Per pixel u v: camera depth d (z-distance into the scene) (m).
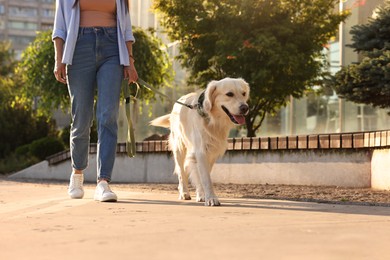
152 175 9.09
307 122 10.57
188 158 4.82
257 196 5.32
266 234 2.59
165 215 3.47
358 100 7.02
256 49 8.96
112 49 4.75
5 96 19.48
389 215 3.53
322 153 6.70
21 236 2.57
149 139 11.13
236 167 7.70
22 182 9.54
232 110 4.56
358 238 2.50
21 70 13.94
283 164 7.13
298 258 2.01
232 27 9.28
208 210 3.85
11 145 16.84
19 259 2.01
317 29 9.34
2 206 4.21
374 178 6.11
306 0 9.23
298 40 9.35
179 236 2.52
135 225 2.94
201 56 9.77
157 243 2.32
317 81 9.66
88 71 4.75
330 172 6.61
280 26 9.12
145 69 12.51
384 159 5.90
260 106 9.94
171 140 5.50
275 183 7.21
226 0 9.31
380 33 7.04
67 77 4.80
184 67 10.45
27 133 17.06
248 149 7.50
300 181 6.92
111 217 3.34
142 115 14.11
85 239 2.45
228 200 4.91
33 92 13.11
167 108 13.44
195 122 4.77
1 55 30.77
